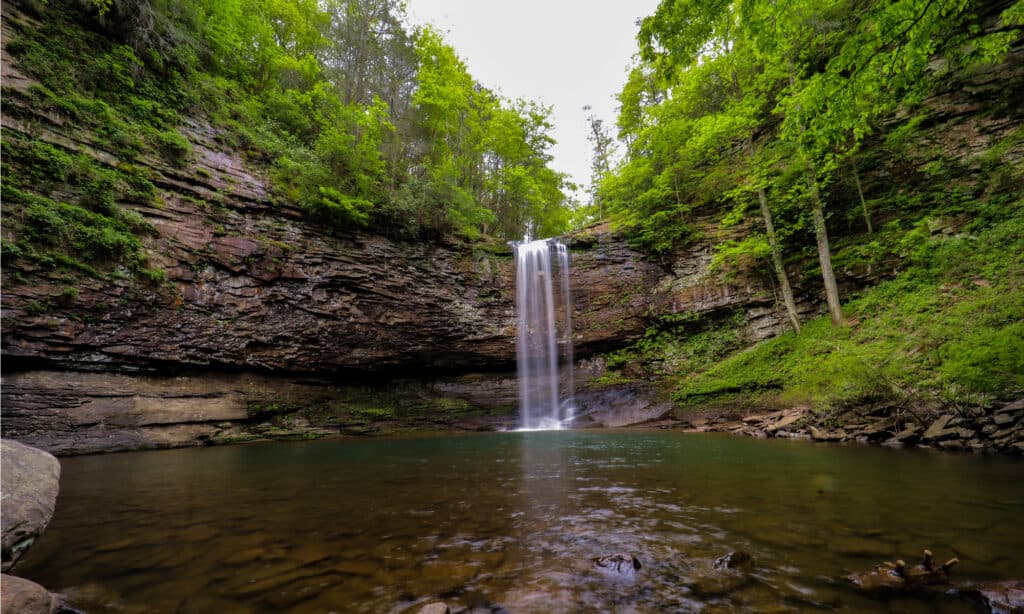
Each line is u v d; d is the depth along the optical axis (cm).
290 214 1577
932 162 1406
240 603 213
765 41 716
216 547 300
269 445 1170
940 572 218
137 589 231
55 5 1146
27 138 1029
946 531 297
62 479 614
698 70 1767
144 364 1196
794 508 372
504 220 2847
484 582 232
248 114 1606
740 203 1741
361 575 246
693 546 281
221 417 1309
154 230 1228
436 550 286
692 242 2016
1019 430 633
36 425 975
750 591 212
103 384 1109
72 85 1134
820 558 254
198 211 1341
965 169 1323
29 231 1001
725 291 1844
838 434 888
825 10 1312
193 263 1309
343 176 1747
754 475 541
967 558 246
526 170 2728
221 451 1017
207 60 1633
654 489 476
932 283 1204
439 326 1911
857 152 1565
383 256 1795
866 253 1456
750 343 1730
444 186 1956
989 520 320
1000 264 1059
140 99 1272
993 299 941
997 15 1273
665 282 2031
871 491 425
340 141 1720
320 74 2183
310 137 1870
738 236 1891
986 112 1334
